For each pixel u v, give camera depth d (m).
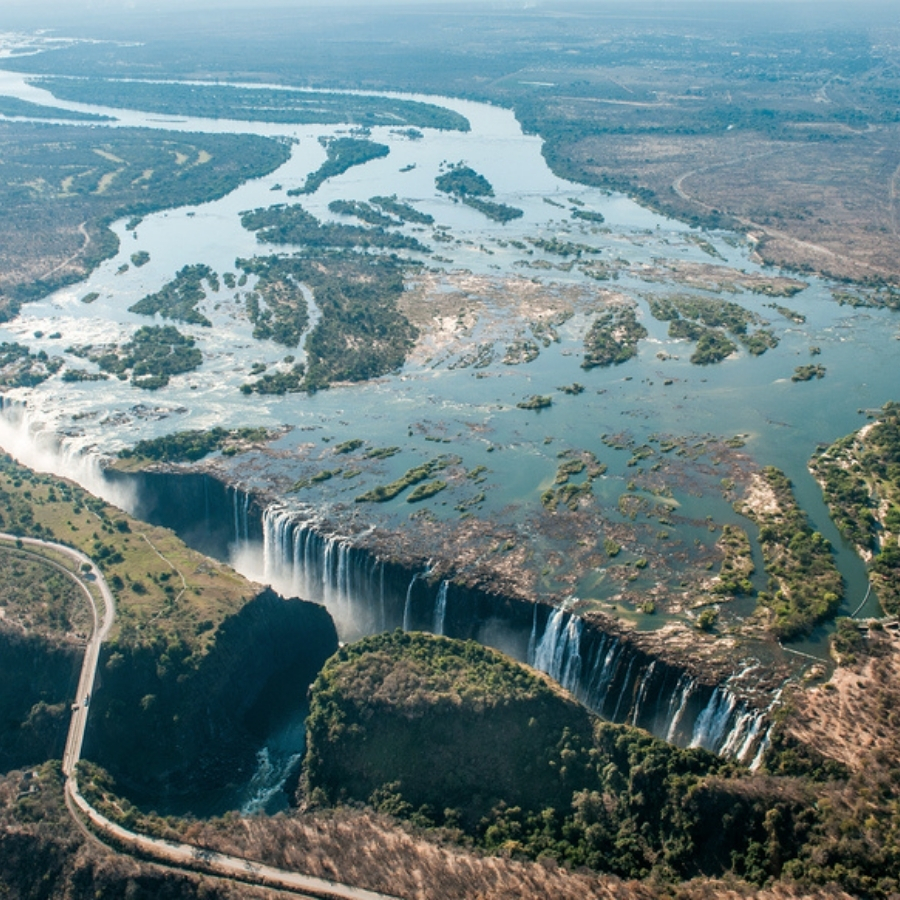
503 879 137.12
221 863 144.38
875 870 126.19
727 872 133.25
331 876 141.25
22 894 144.50
